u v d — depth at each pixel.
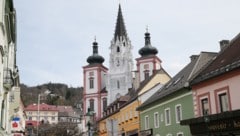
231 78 23.56
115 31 113.56
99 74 110.75
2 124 22.62
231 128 21.28
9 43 27.95
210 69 27.34
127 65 108.50
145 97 47.16
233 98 23.23
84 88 111.19
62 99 190.00
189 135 29.64
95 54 115.56
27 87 177.88
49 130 102.12
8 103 27.80
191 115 29.23
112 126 21.23
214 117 22.19
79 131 99.38
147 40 107.12
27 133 85.44
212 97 25.88
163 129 35.53
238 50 25.33
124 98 59.94
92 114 26.72
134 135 48.12
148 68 101.62
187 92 30.12
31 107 155.25
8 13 23.38
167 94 33.69
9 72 24.09
